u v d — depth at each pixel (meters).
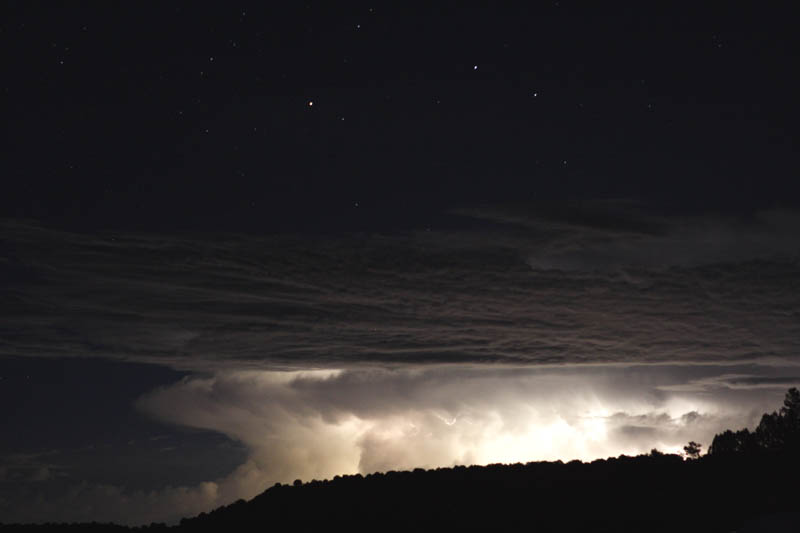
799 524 18.05
